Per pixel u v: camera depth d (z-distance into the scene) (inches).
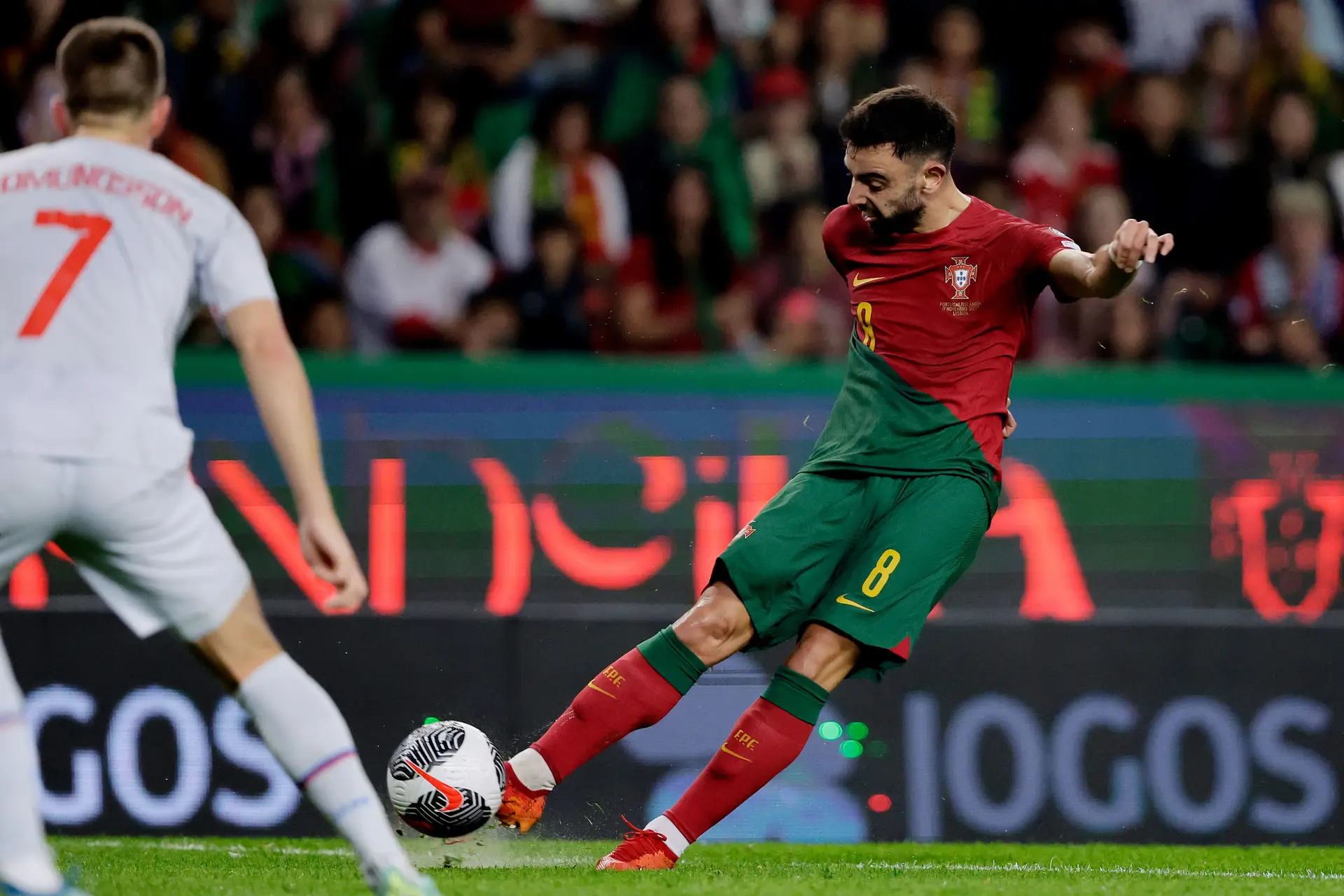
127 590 353.7
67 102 371.6
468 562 829.2
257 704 358.0
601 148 1190.9
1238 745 790.5
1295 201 1227.9
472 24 1220.5
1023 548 842.2
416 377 842.2
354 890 435.5
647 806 754.2
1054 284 536.4
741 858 652.7
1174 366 1169.4
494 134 1206.3
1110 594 842.2
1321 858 708.7
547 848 684.1
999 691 783.7
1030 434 852.6
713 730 763.4
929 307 551.8
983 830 774.5
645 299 1119.0
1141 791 784.3
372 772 772.0
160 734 749.9
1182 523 850.8
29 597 767.1
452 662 784.3
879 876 545.3
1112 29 1320.1
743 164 1198.9
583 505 839.7
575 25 1251.2
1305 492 858.1
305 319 1122.7
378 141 1174.3
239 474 824.3
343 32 1196.5
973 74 1275.8
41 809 741.9
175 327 359.3
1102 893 476.7
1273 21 1307.8
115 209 353.7
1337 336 1225.4
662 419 850.8
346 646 780.6
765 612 549.3
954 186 561.3
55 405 337.4
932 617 786.2
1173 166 1248.2
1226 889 504.7
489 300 1107.3
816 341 1120.8
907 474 546.0
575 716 550.9
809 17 1270.9
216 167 1152.8
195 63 1168.8
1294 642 797.9
